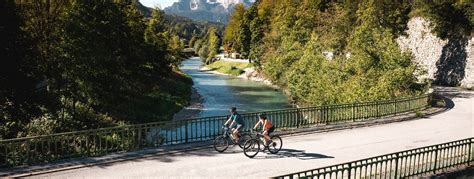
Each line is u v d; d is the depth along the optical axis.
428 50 55.34
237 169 15.43
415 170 15.91
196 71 107.94
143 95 43.16
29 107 23.62
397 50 36.97
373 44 38.19
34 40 24.27
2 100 22.45
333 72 39.19
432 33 54.97
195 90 63.59
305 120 23.38
